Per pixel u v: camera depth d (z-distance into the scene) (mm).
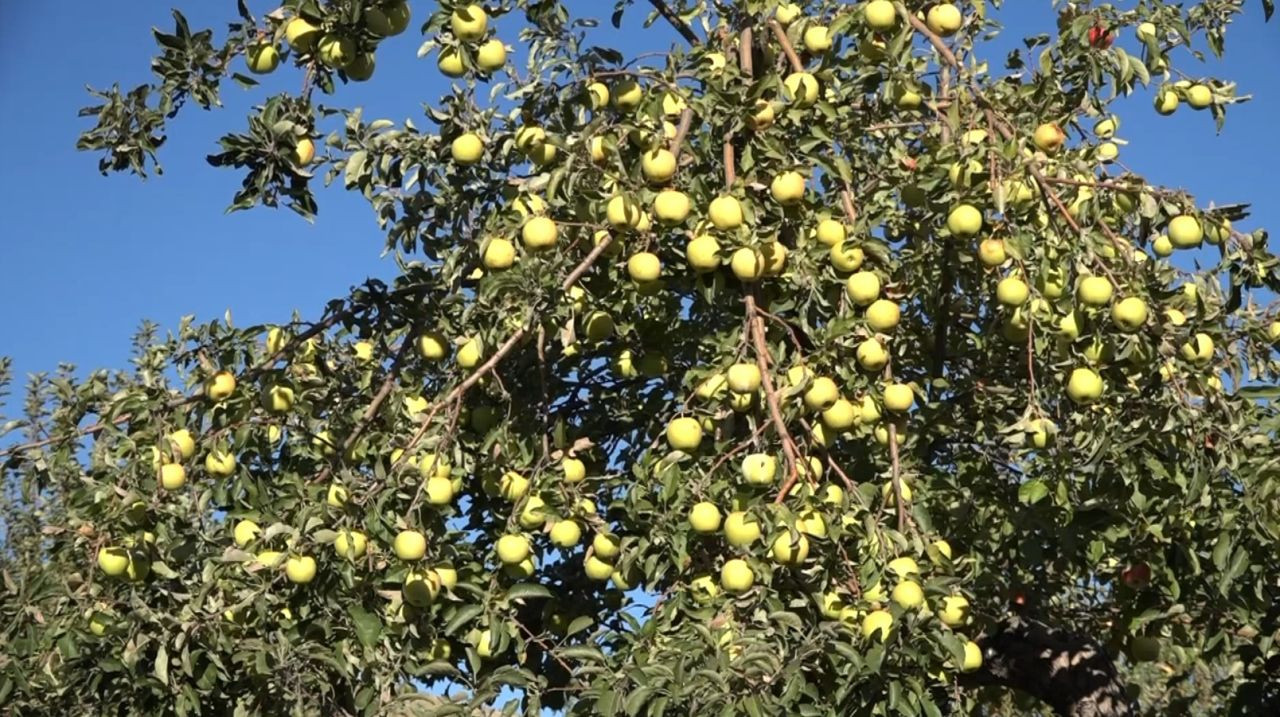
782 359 4625
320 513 4961
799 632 4289
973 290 5840
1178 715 6492
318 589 5090
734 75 4996
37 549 8289
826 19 5547
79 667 5156
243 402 5531
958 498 5758
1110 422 4805
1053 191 4676
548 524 5199
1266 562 4859
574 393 6543
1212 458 4633
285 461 6312
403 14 4648
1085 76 5801
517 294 4879
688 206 4832
